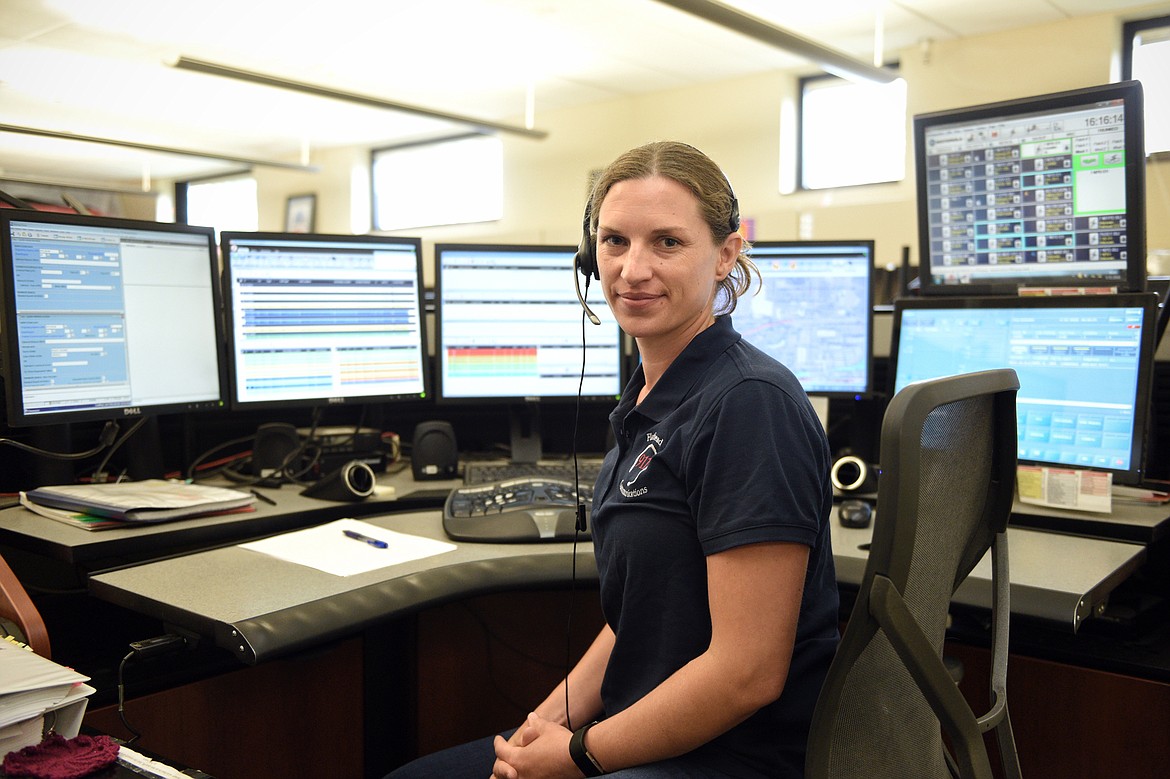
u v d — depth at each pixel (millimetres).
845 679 782
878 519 739
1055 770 1345
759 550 848
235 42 6020
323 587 1101
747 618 847
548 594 1921
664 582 937
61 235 1462
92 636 1431
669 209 961
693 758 923
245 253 1699
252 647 952
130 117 8055
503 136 8219
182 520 1385
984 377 851
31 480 1547
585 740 927
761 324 1826
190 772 870
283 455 1754
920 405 746
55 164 9914
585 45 6016
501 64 6492
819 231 5574
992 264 1821
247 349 1706
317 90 5582
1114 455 1476
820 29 5668
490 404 1989
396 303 1848
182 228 1617
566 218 7840
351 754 1628
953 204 1844
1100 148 1641
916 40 5914
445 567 1201
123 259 1541
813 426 917
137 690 1342
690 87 7078
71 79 6840
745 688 846
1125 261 1656
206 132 8703
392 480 1782
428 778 1086
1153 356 1446
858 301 1785
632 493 965
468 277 1867
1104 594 1158
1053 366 1545
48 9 5383
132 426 1624
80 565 1358
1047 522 1451
